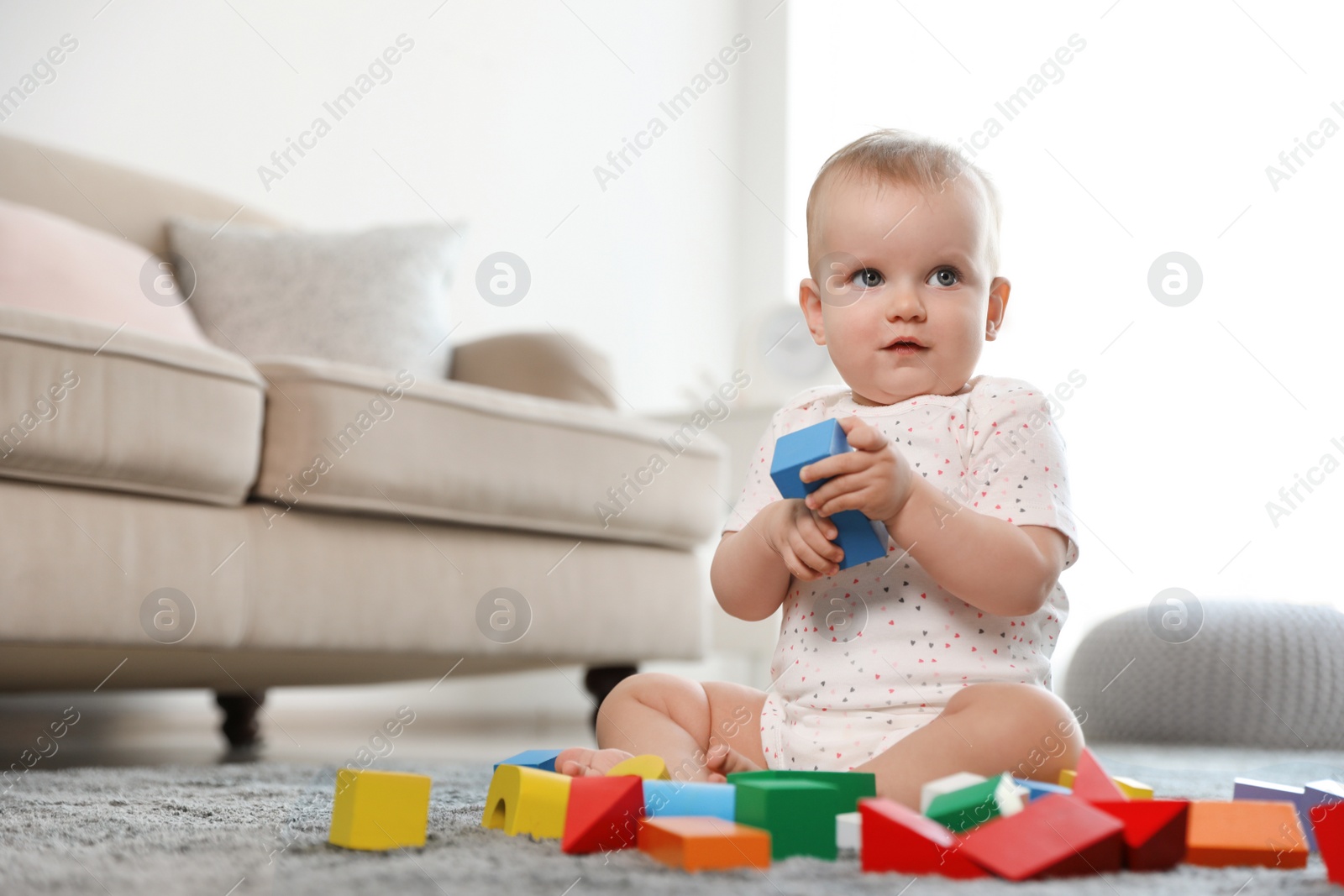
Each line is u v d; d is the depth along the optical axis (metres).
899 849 0.59
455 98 2.85
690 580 1.95
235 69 2.45
